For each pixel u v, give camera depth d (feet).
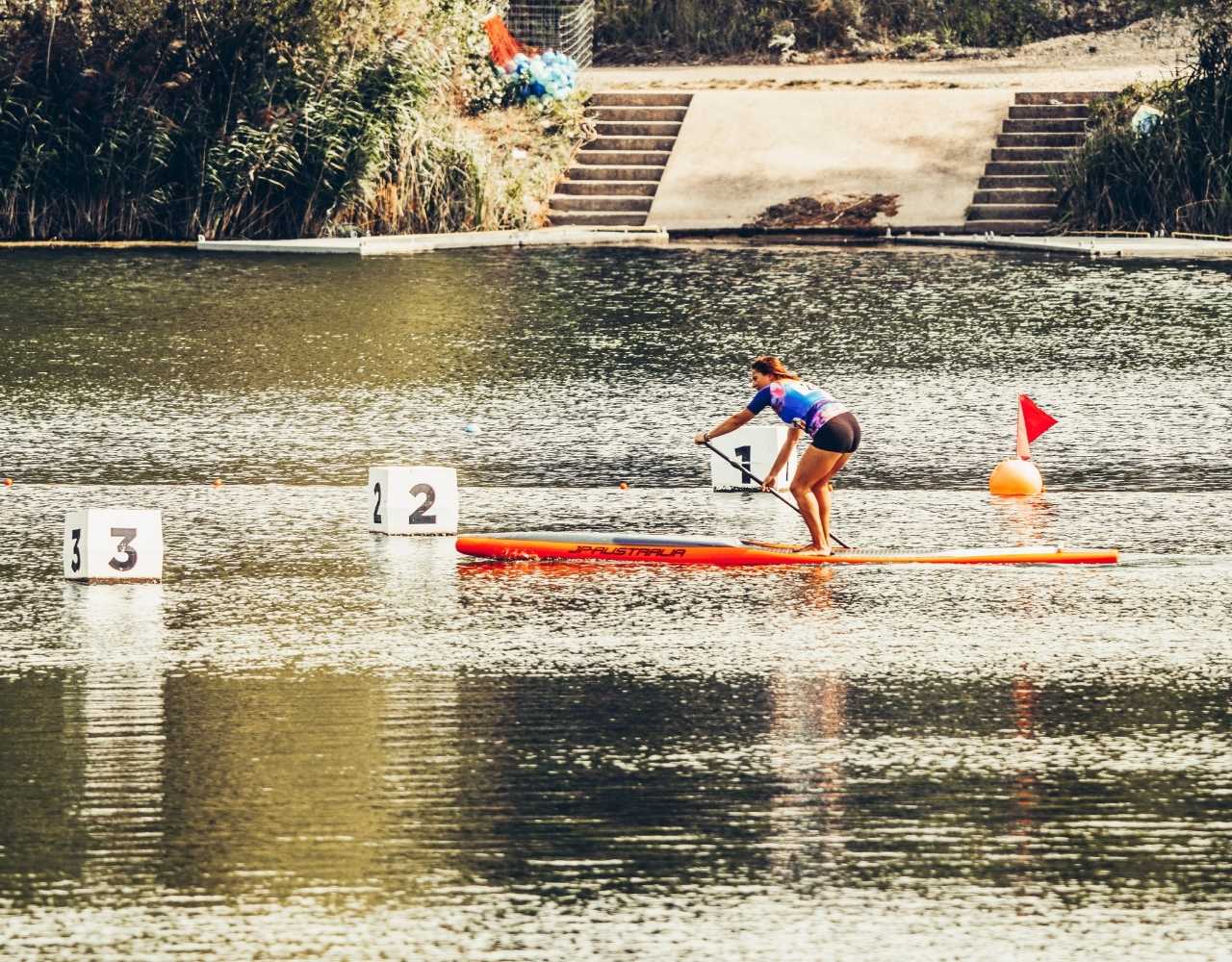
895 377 268.82
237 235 418.10
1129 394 256.11
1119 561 172.55
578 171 449.48
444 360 280.72
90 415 242.99
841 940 94.73
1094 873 102.37
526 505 196.75
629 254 395.14
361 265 379.76
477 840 106.63
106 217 420.36
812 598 160.04
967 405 250.37
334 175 417.28
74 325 308.60
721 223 429.79
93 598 159.53
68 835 107.14
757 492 204.74
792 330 305.94
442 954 93.15
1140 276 360.69
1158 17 544.62
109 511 164.96
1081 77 484.74
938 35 558.97
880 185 434.71
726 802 112.27
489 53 471.21
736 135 453.99
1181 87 431.02
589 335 301.63
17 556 174.60
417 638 147.33
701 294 340.18
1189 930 95.71
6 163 419.95
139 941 94.53
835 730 125.29
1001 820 109.60
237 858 104.12
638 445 227.40
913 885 100.94
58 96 422.00
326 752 120.47
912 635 148.25
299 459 218.79
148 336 298.97
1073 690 133.90
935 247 406.21
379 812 110.63
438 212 424.87
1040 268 371.15
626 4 565.94
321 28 425.69
